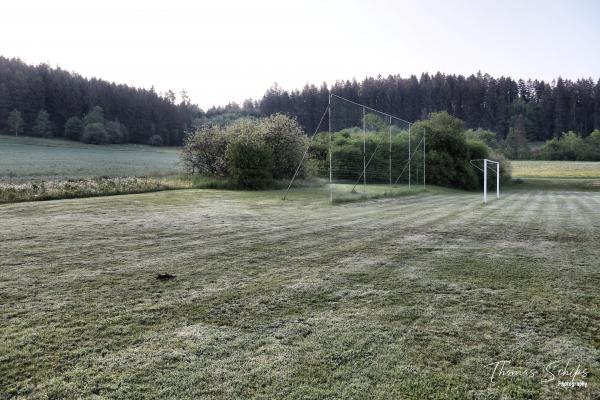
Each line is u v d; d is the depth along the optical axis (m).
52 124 64.94
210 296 4.38
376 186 21.34
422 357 3.07
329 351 3.15
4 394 2.53
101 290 4.51
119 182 18.64
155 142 73.06
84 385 2.65
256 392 2.60
